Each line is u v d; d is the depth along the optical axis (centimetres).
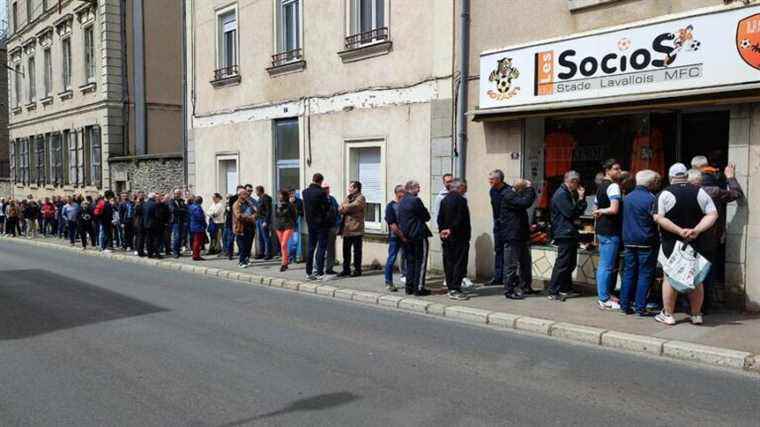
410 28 1208
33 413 507
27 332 794
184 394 550
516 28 1032
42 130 3394
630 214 800
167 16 2767
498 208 1017
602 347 709
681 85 825
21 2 3612
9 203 2834
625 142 965
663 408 511
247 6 1659
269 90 1596
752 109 792
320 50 1427
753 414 497
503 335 768
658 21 844
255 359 661
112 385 577
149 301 1016
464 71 1105
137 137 2692
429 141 1176
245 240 1409
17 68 3756
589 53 920
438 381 584
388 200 1271
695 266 729
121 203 1912
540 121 1050
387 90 1262
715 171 827
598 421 483
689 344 668
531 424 477
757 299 799
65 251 2045
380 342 733
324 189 1191
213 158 1825
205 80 1842
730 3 790
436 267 1181
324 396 543
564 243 906
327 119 1416
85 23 2812
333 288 1079
